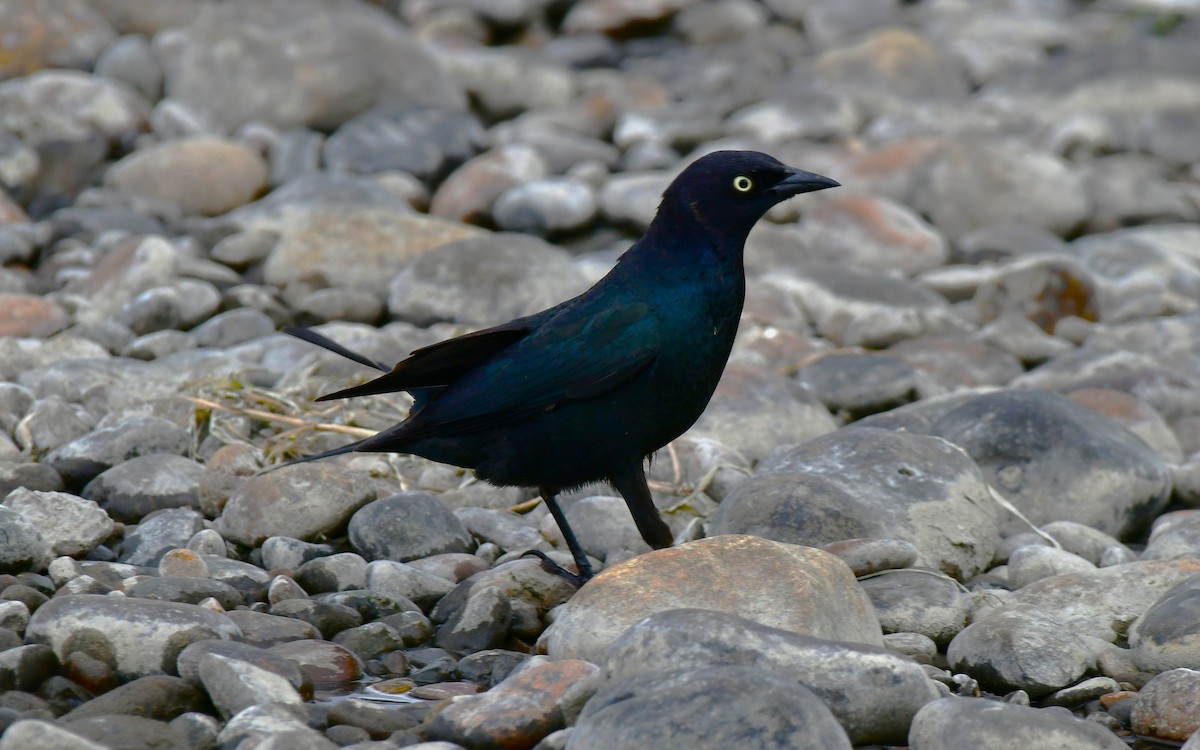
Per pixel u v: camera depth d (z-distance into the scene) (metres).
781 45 28.31
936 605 8.00
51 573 8.28
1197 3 28.08
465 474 11.09
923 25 29.36
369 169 19.83
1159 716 6.89
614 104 23.19
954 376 13.70
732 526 8.83
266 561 9.09
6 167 18.83
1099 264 17.53
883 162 19.80
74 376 12.32
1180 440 12.33
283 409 11.75
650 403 8.44
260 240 16.64
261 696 6.60
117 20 24.03
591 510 9.81
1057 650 7.48
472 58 24.09
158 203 18.48
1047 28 28.50
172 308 14.39
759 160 8.62
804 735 5.86
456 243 15.51
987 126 23.62
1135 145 22.41
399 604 8.32
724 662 6.53
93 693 6.95
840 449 9.73
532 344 8.40
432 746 6.27
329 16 21.36
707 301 8.55
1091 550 9.70
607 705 6.21
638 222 18.25
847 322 15.44
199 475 10.30
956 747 6.25
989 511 9.62
